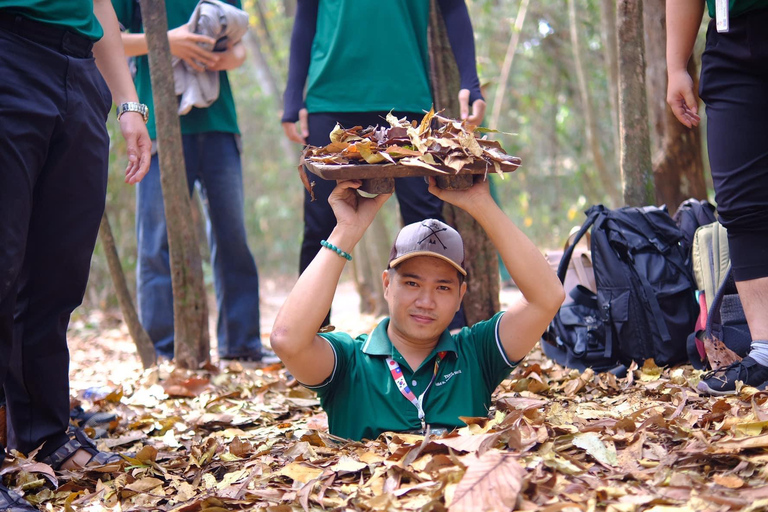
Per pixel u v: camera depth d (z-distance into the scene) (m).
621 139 3.80
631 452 2.09
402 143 2.27
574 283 3.67
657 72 4.24
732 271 2.85
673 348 3.21
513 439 2.04
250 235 13.52
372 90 3.42
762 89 2.58
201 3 4.15
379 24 3.40
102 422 3.04
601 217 3.39
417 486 1.92
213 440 2.63
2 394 2.64
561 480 1.92
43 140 2.15
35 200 2.29
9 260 2.07
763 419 2.17
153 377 3.75
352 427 2.41
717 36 2.65
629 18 3.69
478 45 10.25
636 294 3.24
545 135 11.18
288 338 2.26
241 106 13.43
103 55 2.69
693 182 4.20
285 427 2.94
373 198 2.38
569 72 9.49
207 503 2.05
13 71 2.09
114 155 7.55
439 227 2.41
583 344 3.30
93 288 8.50
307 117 3.65
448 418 2.37
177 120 3.86
